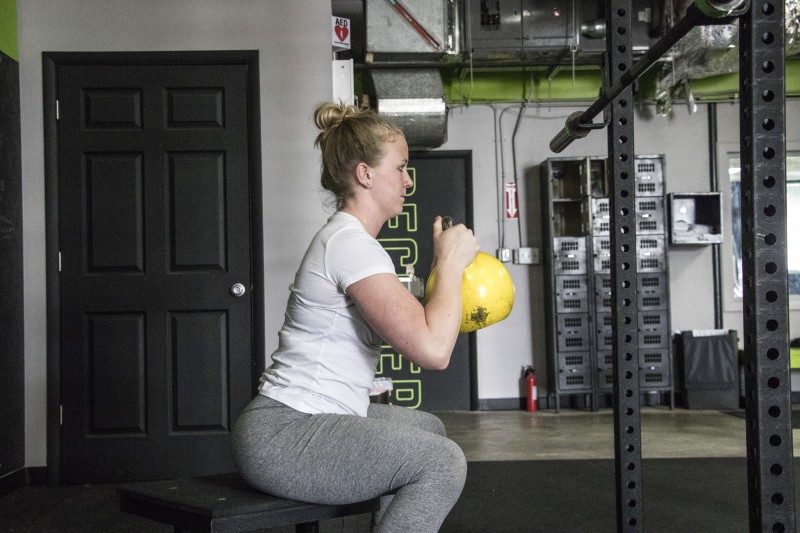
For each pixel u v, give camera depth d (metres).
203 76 4.07
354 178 1.57
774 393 1.12
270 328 4.04
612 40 2.04
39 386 3.99
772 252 1.12
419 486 1.39
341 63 4.21
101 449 3.97
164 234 4.02
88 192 4.03
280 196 4.07
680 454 4.60
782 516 1.12
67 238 4.02
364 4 5.66
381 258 1.47
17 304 3.93
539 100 6.84
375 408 1.76
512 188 6.97
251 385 4.01
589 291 6.59
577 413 6.57
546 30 5.73
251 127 4.06
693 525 3.07
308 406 1.48
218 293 4.02
